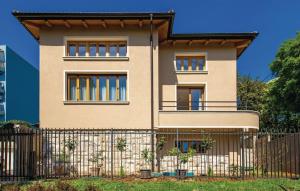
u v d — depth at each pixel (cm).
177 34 2169
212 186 1274
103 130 1755
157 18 1947
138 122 1978
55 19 1925
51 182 1371
